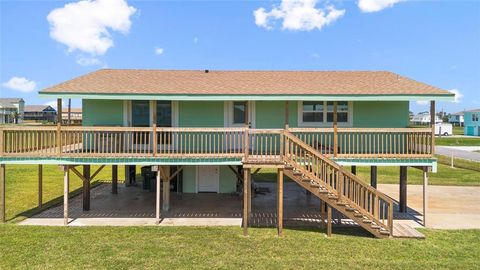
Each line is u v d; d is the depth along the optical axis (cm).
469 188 1911
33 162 1201
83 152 1230
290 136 1126
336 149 1212
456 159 3136
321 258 904
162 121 1466
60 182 1975
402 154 1215
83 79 1417
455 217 1324
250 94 1232
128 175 1884
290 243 1022
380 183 2069
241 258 900
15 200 1533
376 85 1356
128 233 1097
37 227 1152
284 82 1434
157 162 1215
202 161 1215
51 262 866
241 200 1562
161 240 1034
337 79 1493
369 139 1263
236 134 1425
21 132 1211
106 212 1355
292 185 1972
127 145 1322
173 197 1611
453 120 11912
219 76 1563
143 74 1577
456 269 838
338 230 1155
